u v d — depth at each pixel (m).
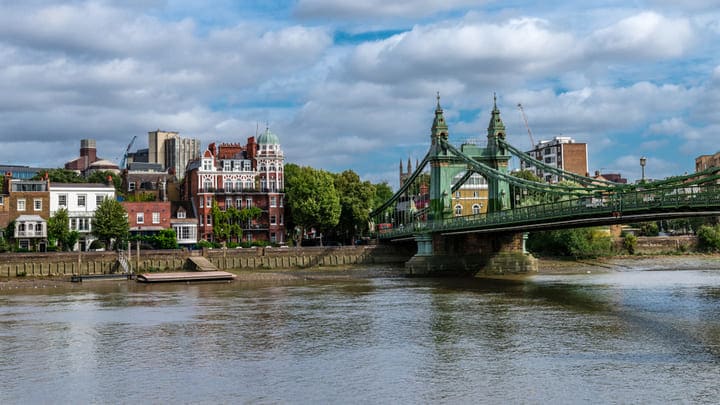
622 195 65.81
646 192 62.16
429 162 115.19
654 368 39.06
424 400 34.25
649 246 147.75
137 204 135.62
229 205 145.12
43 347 48.06
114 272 113.75
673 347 44.50
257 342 49.16
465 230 101.44
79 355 45.41
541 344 46.66
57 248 122.62
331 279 105.38
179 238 138.75
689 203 57.69
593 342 46.81
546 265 130.50
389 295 78.69
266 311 64.94
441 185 112.06
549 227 86.75
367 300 73.56
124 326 56.56
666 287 82.06
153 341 49.91
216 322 58.19
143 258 117.25
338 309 66.00
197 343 49.00
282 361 43.06
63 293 85.12
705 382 35.97
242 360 43.44
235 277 103.88
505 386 36.31
